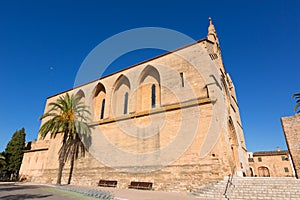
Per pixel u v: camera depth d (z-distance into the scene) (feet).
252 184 39.52
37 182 89.71
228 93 77.97
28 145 131.23
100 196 38.83
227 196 37.68
